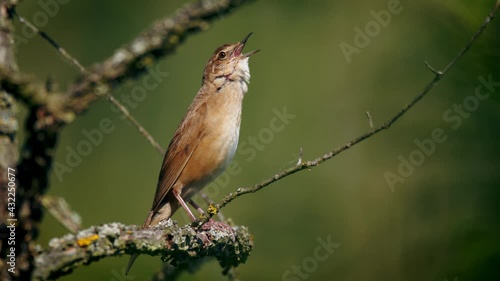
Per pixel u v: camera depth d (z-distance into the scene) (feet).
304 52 41.39
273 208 38.11
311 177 39.01
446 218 24.41
